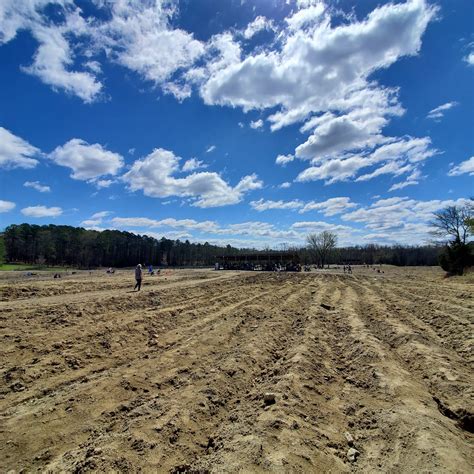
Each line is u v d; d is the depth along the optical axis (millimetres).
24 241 93188
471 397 6492
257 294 25438
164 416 5855
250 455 4492
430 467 4254
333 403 6836
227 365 8539
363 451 5043
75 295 19688
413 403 6320
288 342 11703
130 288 25641
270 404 6238
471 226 43031
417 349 9711
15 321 11781
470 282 33844
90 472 4340
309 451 4738
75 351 9750
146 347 11102
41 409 6352
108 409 6535
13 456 4992
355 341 11062
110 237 105562
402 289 29969
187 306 17875
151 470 4555
